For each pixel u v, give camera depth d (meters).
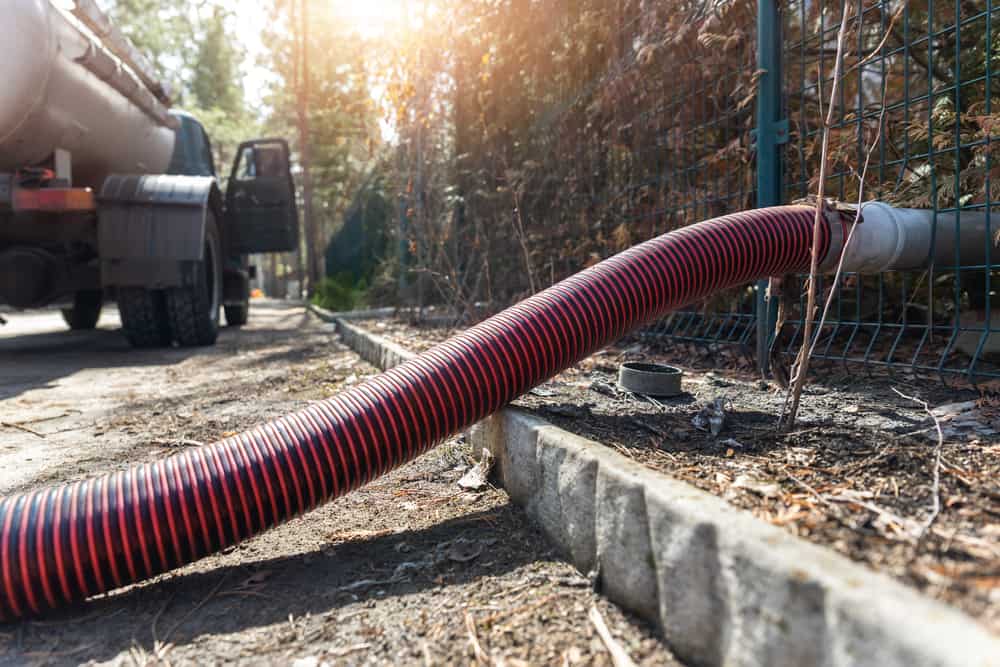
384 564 2.10
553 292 2.70
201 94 32.94
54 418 4.08
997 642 0.92
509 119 7.29
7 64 4.88
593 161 5.66
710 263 2.72
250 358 6.62
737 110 4.09
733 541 1.34
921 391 2.98
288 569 2.13
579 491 1.94
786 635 1.20
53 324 11.98
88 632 1.84
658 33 4.64
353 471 2.24
